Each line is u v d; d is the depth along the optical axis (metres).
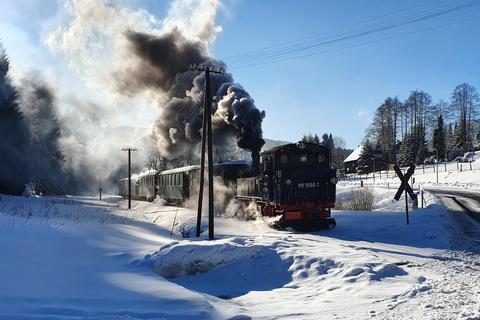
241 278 10.16
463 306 6.43
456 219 20.33
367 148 90.62
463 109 89.69
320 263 10.09
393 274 9.30
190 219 23.06
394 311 6.50
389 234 16.33
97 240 11.88
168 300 7.27
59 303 6.77
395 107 95.00
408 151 85.19
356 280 8.84
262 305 7.75
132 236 13.82
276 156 19.39
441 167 72.12
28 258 8.67
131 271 9.48
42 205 26.56
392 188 45.69
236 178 26.00
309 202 18.62
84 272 8.73
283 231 18.17
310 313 6.84
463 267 10.44
